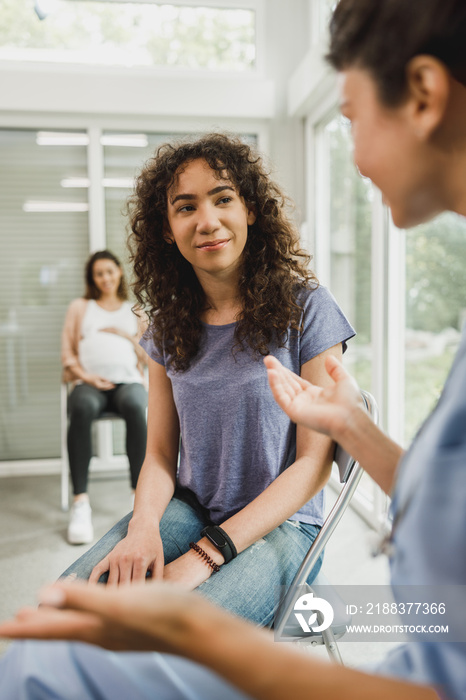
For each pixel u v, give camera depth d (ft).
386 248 7.88
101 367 9.87
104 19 11.62
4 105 11.23
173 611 1.16
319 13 11.59
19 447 12.23
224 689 1.92
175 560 3.11
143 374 10.44
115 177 12.00
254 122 12.21
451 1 1.24
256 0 11.94
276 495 3.18
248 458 3.52
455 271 6.32
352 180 9.52
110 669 1.94
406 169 1.43
